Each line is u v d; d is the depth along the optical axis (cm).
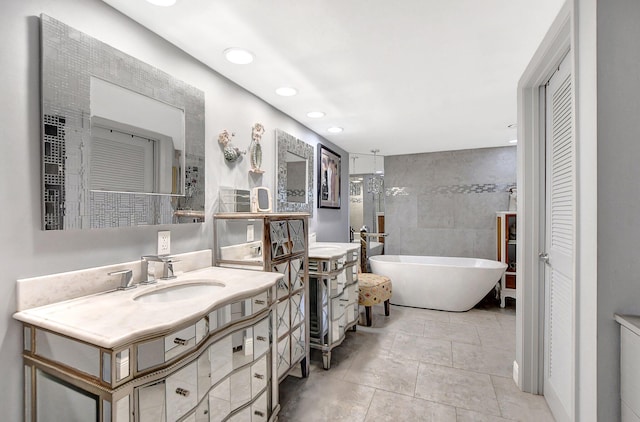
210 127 199
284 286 201
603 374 106
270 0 136
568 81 162
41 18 114
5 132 107
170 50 171
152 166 157
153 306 117
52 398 103
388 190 518
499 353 264
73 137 124
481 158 463
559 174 176
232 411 139
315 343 243
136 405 95
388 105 273
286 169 288
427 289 384
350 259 290
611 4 106
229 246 209
